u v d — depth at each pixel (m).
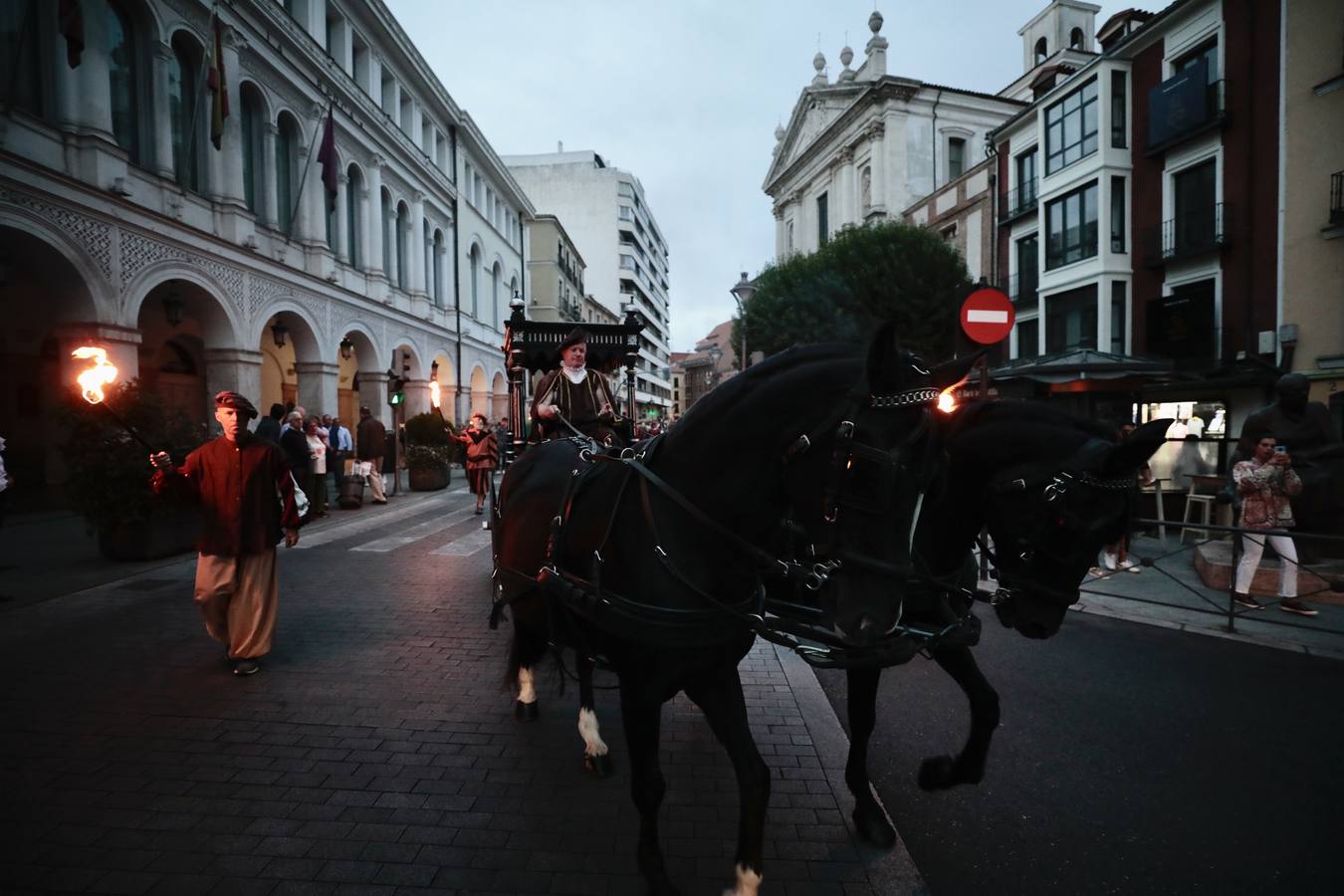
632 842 2.86
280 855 2.75
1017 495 2.77
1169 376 11.63
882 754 3.74
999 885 2.64
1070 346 20.97
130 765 3.48
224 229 14.94
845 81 40.47
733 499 2.08
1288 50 15.16
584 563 2.49
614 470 2.57
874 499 1.70
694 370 121.75
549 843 2.84
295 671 4.87
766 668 5.13
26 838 2.84
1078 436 2.79
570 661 5.26
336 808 3.09
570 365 4.51
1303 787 3.33
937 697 4.56
